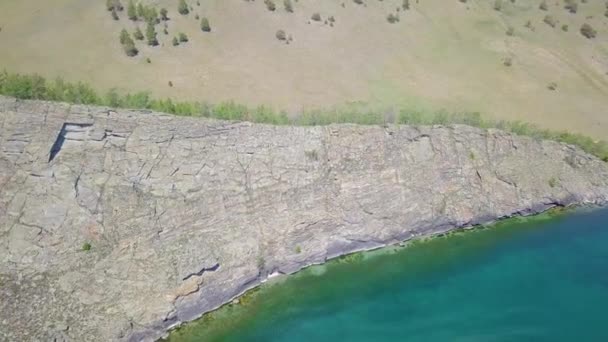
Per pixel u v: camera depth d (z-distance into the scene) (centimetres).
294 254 5866
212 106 6588
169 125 5969
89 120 5659
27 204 5241
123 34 7544
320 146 6341
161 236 5447
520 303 5675
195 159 5894
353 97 7494
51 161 5441
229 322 5325
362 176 6338
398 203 6338
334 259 6088
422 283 5888
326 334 5247
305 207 6044
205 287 5391
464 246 6375
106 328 4906
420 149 6631
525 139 7088
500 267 6094
